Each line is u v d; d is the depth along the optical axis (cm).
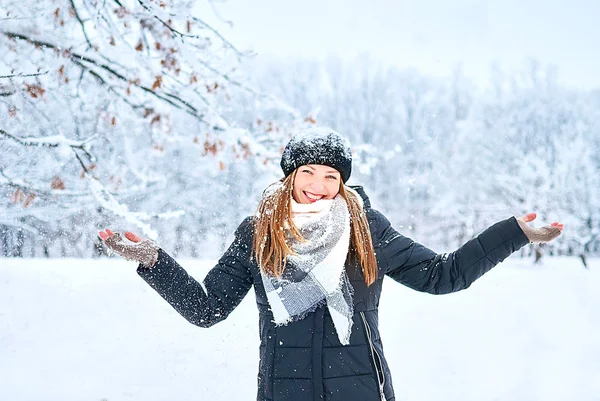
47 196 761
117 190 827
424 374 475
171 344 508
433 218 2916
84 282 739
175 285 226
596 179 2788
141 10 644
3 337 512
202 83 705
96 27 632
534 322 692
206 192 2064
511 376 471
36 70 608
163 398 387
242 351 501
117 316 595
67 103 745
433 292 237
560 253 3072
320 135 243
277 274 219
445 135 3594
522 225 235
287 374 214
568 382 455
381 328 648
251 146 730
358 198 240
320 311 218
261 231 229
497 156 3047
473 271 233
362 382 213
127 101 720
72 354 473
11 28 591
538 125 3556
